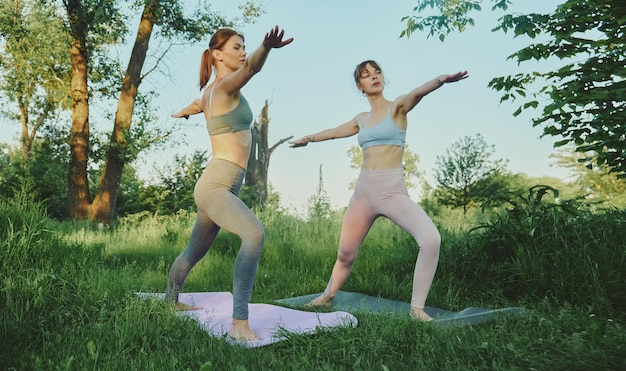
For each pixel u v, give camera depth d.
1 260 3.89
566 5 5.86
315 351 2.92
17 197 4.97
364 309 4.10
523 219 5.43
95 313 3.46
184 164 18.67
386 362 2.67
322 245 8.12
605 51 6.18
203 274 6.43
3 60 18.12
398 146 4.60
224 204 3.60
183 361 2.76
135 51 16.66
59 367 2.59
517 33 6.11
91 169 19.34
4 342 2.88
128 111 16.66
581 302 4.08
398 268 6.17
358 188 4.73
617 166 6.18
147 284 5.30
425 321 3.33
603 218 5.12
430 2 7.02
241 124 3.73
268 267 7.30
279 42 3.24
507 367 2.56
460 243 5.85
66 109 19.47
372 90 4.77
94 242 8.09
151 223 12.11
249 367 2.68
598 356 2.59
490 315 3.59
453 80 4.24
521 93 6.56
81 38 16.89
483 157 16.17
